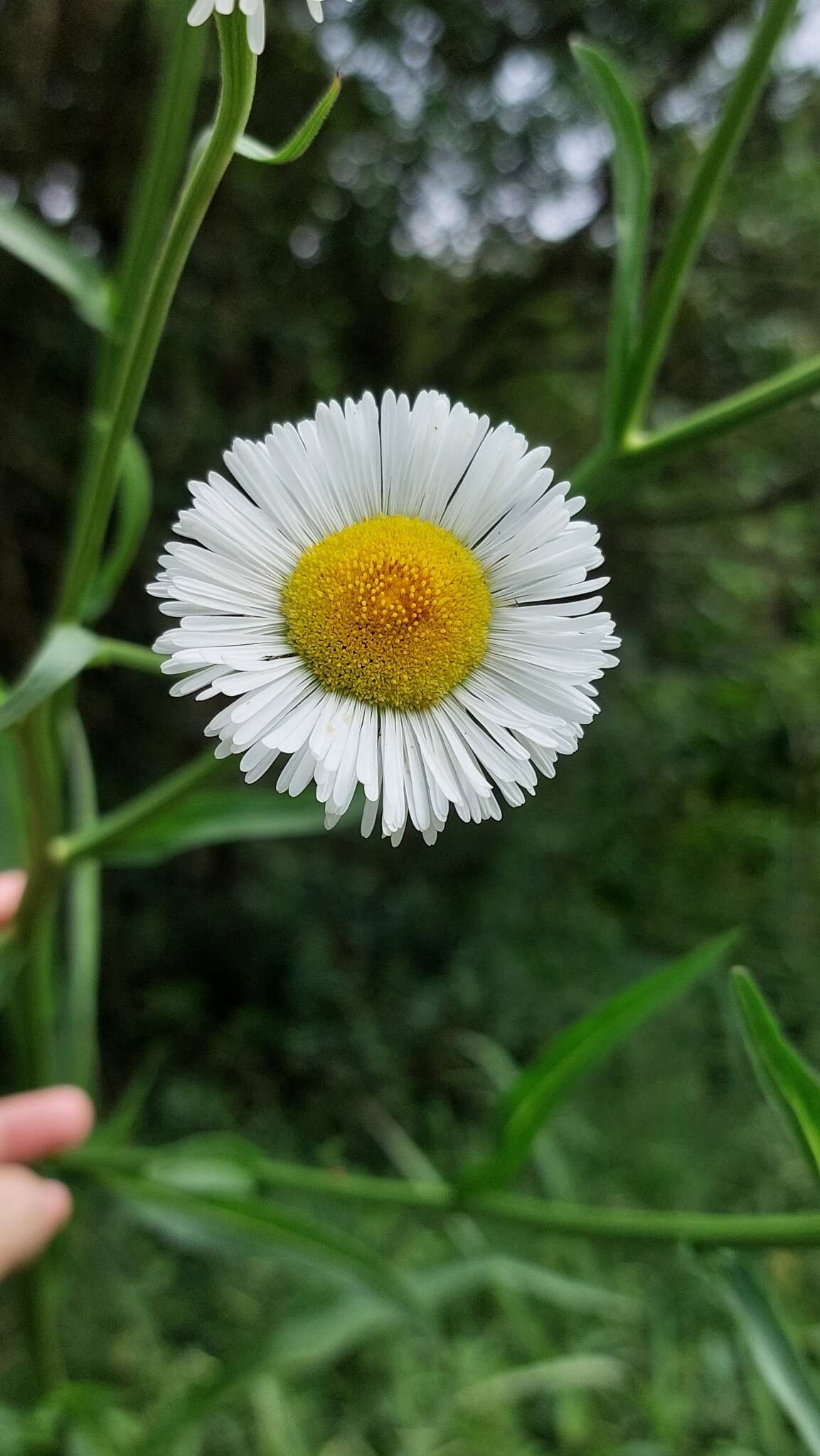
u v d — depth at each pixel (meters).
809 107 0.58
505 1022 0.51
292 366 0.52
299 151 0.10
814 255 0.59
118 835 0.17
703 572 0.74
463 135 0.54
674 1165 0.42
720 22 0.52
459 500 0.11
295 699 0.11
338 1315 0.22
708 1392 0.35
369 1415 0.34
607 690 0.68
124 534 0.16
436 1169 0.45
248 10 0.08
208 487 0.11
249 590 0.11
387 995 0.52
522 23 0.51
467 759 0.11
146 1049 0.51
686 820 0.70
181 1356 0.36
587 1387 0.35
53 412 0.47
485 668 0.11
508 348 0.64
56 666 0.11
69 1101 0.19
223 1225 0.19
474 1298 0.37
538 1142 0.24
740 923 0.60
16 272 0.43
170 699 0.51
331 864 0.56
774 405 0.15
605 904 0.62
